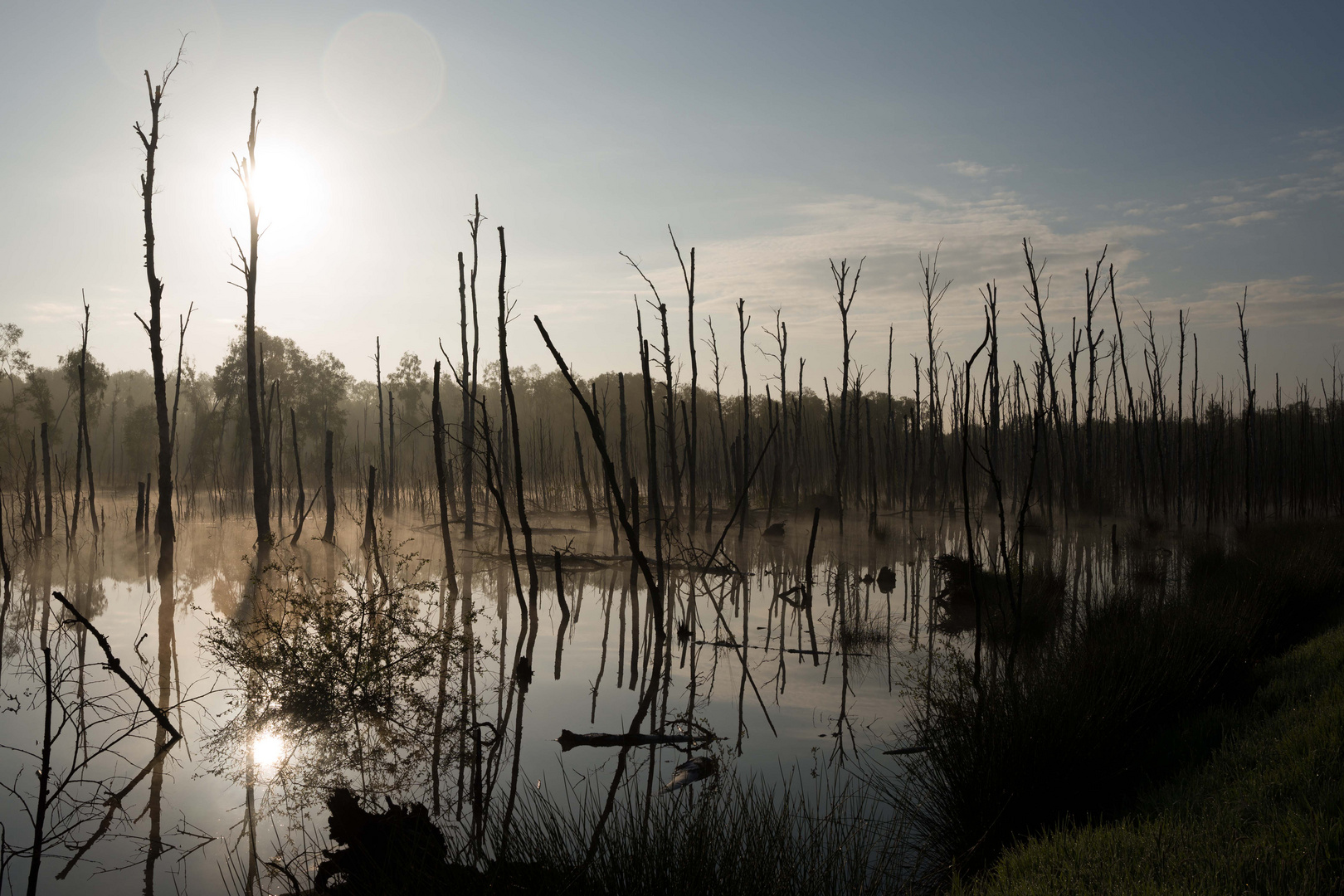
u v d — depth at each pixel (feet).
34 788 24.72
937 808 21.54
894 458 160.97
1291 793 17.80
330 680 32.73
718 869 15.33
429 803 23.32
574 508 144.05
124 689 34.94
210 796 24.26
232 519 130.62
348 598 37.88
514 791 21.33
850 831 17.90
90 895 18.31
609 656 42.80
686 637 47.78
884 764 26.17
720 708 33.40
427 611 54.44
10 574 55.36
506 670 39.60
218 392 188.34
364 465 204.33
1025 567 62.59
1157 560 76.23
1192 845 15.90
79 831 21.83
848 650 44.32
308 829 22.09
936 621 52.65
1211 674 28.55
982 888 16.44
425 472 170.09
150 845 21.04
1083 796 20.31
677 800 17.35
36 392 150.92
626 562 80.02
